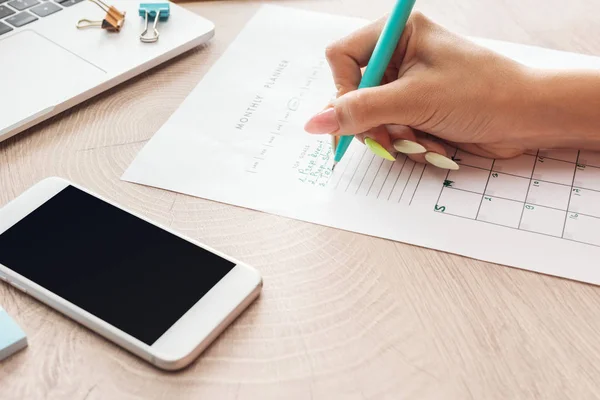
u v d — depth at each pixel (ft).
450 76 1.84
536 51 2.32
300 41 2.40
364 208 1.81
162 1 2.46
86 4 2.45
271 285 1.62
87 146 2.01
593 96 1.85
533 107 1.84
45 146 2.01
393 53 1.94
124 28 2.36
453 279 1.63
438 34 1.91
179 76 2.27
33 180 1.90
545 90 1.85
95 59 2.23
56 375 1.45
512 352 1.48
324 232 1.75
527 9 2.53
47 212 1.69
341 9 2.55
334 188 1.87
